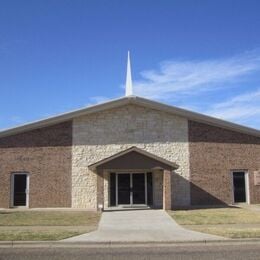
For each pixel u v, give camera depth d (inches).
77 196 1211.2
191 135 1266.0
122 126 1244.5
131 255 508.7
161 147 1248.2
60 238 626.8
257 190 1288.1
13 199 1209.4
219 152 1274.6
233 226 758.5
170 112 1256.8
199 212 1026.1
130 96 1230.9
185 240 609.9
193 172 1254.3
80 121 1236.5
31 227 766.5
